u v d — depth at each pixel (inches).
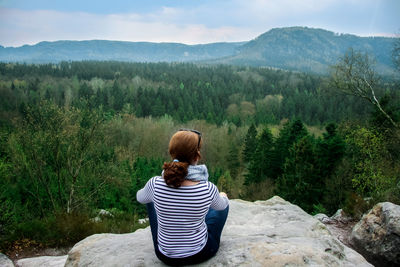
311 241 135.2
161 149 2284.7
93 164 733.3
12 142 633.0
